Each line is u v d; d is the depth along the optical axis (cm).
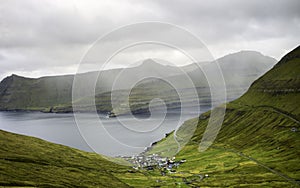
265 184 10706
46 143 11450
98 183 7862
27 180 6762
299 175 11525
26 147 10056
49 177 7394
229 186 10481
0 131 11381
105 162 10650
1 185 5966
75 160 9888
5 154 8712
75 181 7500
